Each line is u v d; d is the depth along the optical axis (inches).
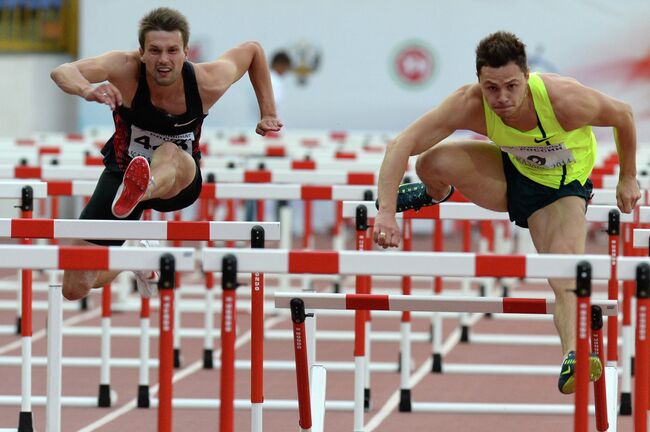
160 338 455.2
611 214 674.8
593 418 804.0
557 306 582.6
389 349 1104.8
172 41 596.1
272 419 807.1
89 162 1088.2
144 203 671.1
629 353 839.1
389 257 457.1
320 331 1189.7
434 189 645.9
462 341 1141.1
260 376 597.3
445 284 1560.0
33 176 943.0
